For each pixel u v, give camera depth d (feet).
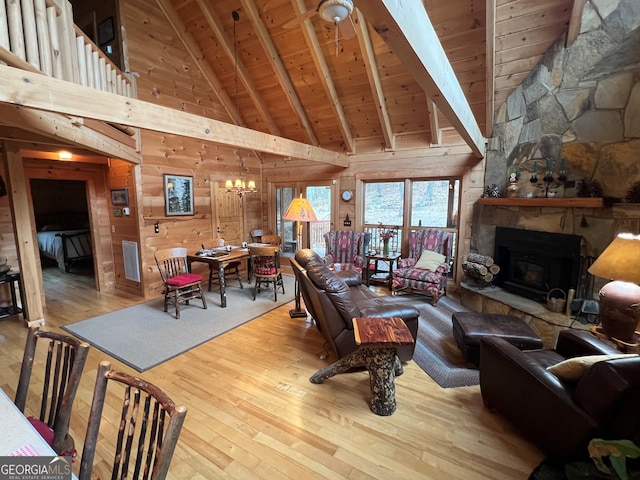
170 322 12.98
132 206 16.10
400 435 6.78
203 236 19.40
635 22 9.68
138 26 15.21
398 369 9.05
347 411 7.54
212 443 6.53
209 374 9.11
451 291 17.30
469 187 16.39
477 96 14.60
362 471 5.89
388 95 16.46
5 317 13.26
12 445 3.19
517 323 9.41
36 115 8.61
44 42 7.61
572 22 11.00
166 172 17.03
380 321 7.92
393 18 4.37
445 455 6.25
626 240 7.32
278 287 18.34
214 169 19.89
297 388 8.46
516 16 11.78
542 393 5.84
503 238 14.32
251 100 19.72
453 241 17.13
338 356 9.04
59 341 4.59
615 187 10.21
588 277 10.98
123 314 13.94
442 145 17.15
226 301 15.76
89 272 22.49
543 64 12.51
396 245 19.47
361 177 19.95
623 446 4.07
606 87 10.43
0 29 6.38
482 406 7.77
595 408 4.99
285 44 15.70
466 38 12.75
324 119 19.44
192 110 18.17
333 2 7.32
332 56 15.52
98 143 11.97
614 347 7.09
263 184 23.93
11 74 5.98
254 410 7.55
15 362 9.73
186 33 17.16
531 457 6.19
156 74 16.15
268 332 12.05
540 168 12.77
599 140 10.67
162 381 8.76
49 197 27.48
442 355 10.24
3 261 13.66
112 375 3.70
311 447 6.45
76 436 6.69
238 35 16.15
